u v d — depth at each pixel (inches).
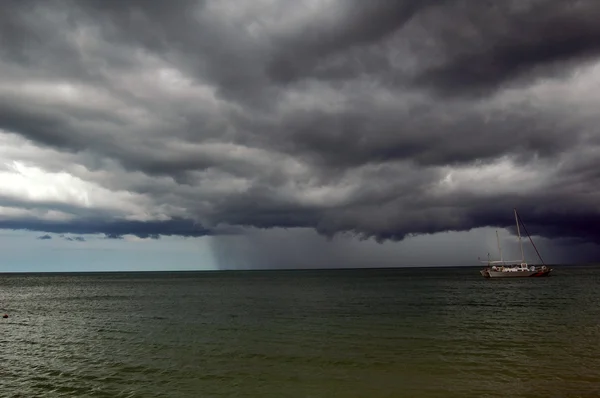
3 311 2481.5
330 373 975.6
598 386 842.2
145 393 861.2
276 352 1197.7
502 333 1440.7
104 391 878.4
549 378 900.6
